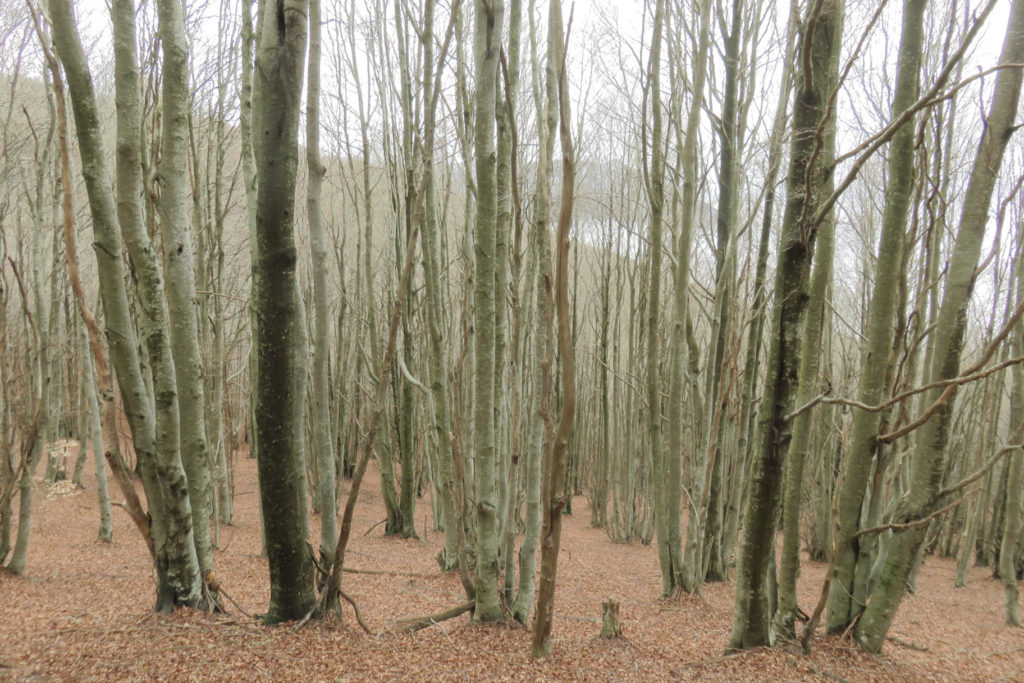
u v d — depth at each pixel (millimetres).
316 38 4438
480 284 5062
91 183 4559
